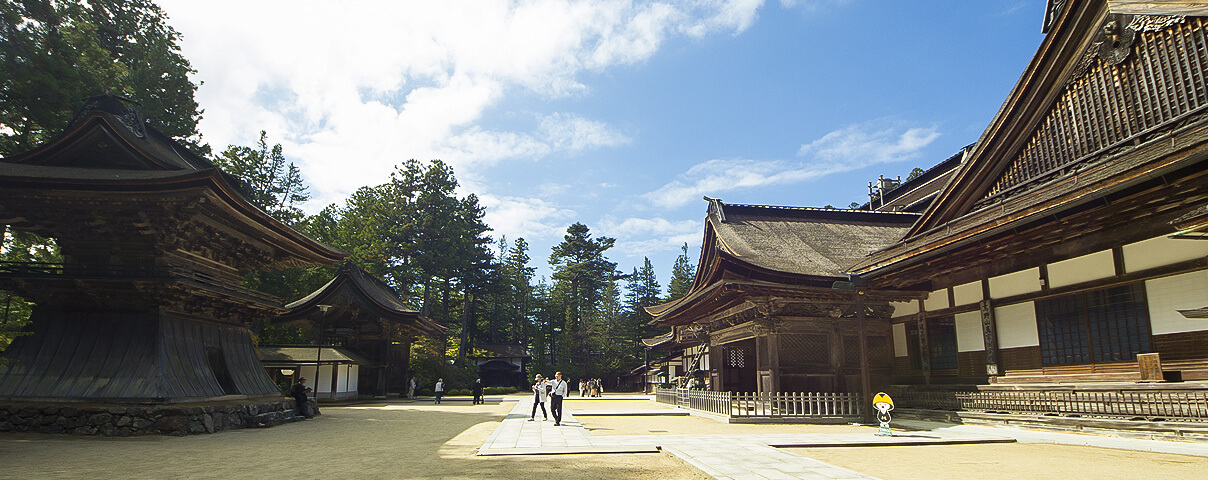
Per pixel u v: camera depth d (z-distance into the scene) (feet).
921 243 55.11
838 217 88.43
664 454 37.63
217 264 65.36
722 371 82.48
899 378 67.92
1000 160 54.80
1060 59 49.03
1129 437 40.60
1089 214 41.96
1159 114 41.55
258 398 67.62
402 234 217.56
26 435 46.96
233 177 64.34
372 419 72.74
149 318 55.67
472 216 266.98
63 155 56.54
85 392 50.83
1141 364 42.34
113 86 78.18
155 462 34.35
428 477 28.96
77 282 52.54
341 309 125.39
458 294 279.28
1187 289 39.88
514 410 93.56
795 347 66.74
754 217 84.33
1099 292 46.57
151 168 57.06
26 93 65.16
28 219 54.54
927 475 28.43
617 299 278.87
